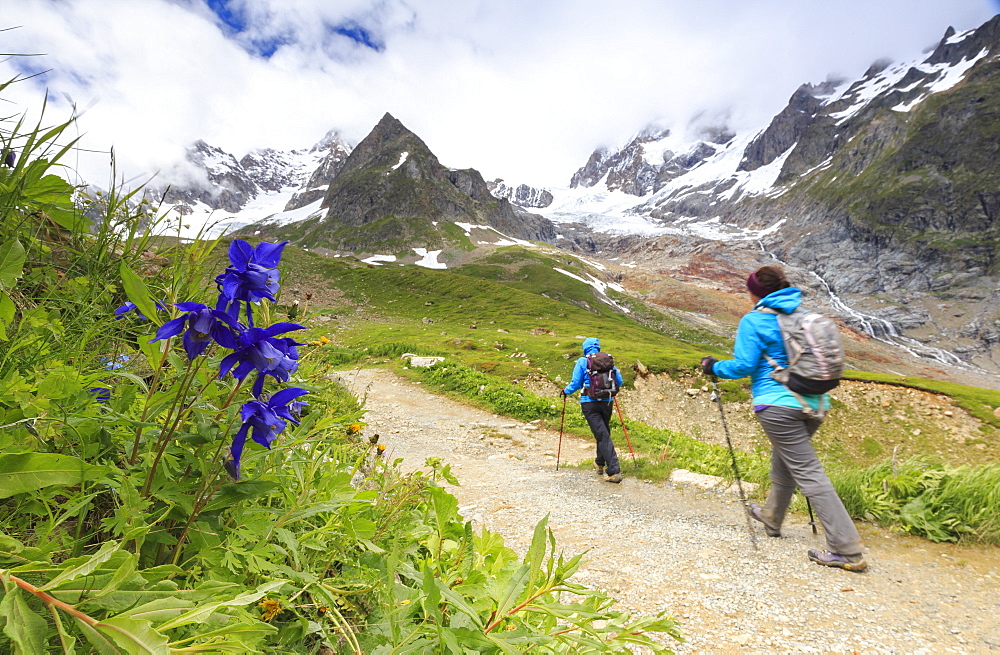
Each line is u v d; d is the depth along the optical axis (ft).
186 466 4.50
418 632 4.49
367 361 87.81
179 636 3.45
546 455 35.29
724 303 541.34
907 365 460.55
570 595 12.90
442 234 651.66
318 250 646.33
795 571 14.24
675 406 109.29
